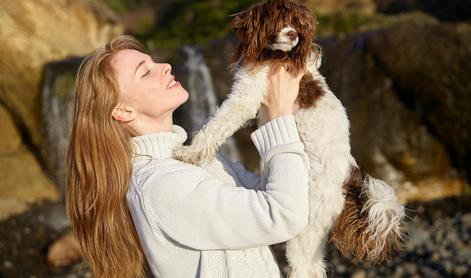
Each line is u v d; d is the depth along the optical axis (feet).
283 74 9.45
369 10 48.32
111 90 8.70
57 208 33.65
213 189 8.14
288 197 7.96
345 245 9.78
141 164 8.82
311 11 10.39
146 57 9.10
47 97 34.27
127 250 8.73
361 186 9.90
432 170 32.86
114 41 9.36
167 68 9.13
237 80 10.55
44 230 30.55
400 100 32.83
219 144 10.14
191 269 8.27
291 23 9.96
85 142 8.75
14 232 30.19
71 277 24.16
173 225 8.09
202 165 9.70
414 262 22.45
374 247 9.41
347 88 33.12
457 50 31.04
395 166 32.99
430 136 32.65
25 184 35.65
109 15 44.52
